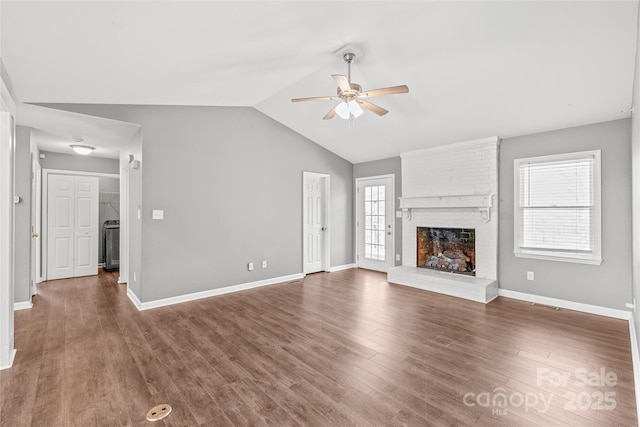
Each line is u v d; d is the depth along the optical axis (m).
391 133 4.95
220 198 4.52
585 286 3.72
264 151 5.06
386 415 1.86
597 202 3.61
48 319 3.48
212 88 3.51
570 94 3.24
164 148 3.99
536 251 4.08
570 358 2.56
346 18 2.38
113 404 1.98
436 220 5.09
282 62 3.05
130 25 1.92
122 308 3.88
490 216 4.45
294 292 4.64
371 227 6.39
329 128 5.25
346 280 5.43
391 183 5.98
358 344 2.84
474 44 2.81
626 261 3.45
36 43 2.04
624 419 1.81
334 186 6.28
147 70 2.71
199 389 2.14
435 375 2.31
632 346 2.72
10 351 2.53
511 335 3.03
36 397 2.04
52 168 5.49
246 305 4.01
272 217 5.17
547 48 2.70
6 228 2.44
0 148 2.43
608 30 2.41
